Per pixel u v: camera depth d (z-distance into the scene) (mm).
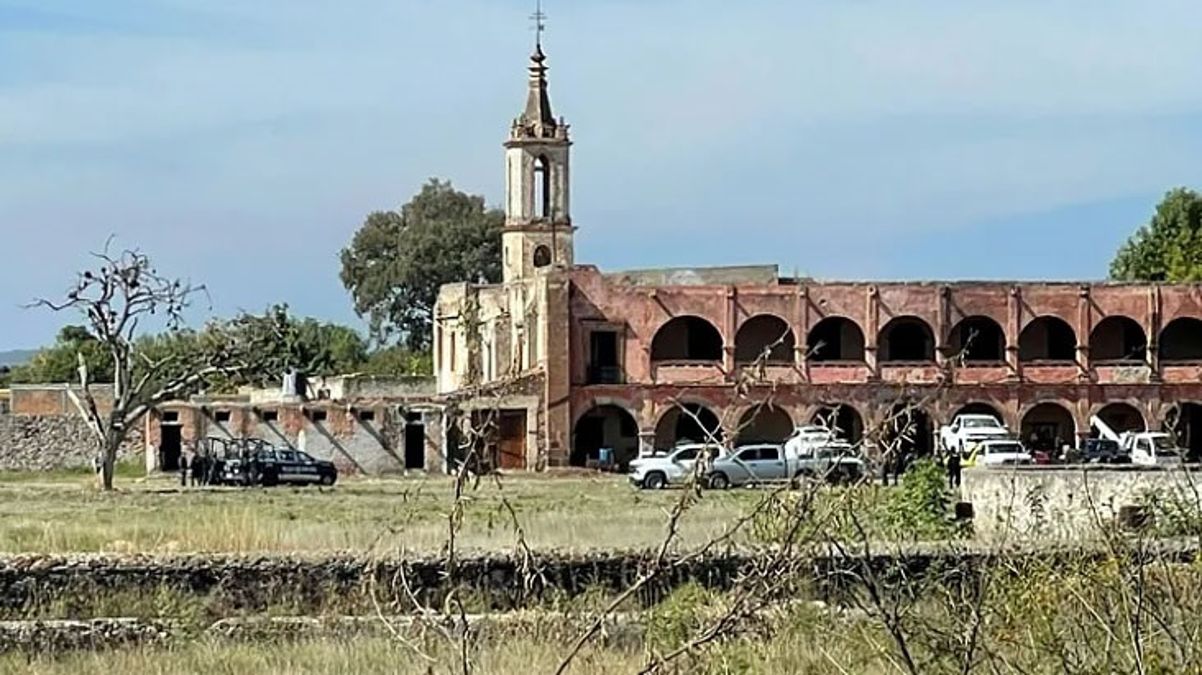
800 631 21484
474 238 179000
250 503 63875
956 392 104500
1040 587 17953
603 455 102500
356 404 101062
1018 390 105312
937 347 105562
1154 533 25312
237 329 100562
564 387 103500
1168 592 18328
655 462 80125
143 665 25875
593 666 22953
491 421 17438
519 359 107500
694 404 104125
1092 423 105750
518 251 118812
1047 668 17562
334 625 28125
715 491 44969
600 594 28312
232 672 25172
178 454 101062
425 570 30016
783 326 105875
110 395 114688
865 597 22094
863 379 104250
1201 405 107438
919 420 17953
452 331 117750
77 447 113750
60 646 28078
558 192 119188
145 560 30578
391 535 32750
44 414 114438
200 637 27875
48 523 48625
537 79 120750
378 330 178250
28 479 101062
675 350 106438
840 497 16328
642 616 25453
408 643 17375
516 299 109375
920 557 27047
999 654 17984
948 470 50188
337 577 30516
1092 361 106750
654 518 45250
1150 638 17359
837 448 16422
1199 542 22391
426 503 58156
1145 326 106875
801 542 16781
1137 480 38344
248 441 95500
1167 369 106938
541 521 44406
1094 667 16781
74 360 152875
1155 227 145500
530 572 19453
